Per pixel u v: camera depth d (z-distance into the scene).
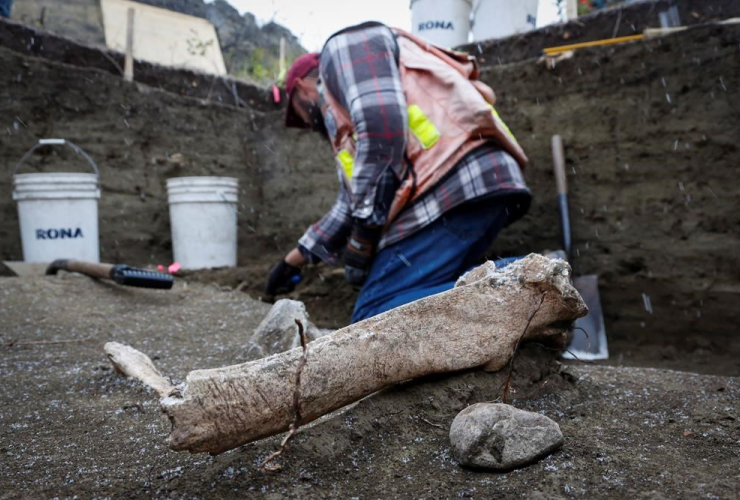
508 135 2.56
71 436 1.69
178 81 5.89
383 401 1.59
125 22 7.18
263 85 6.70
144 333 3.20
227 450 1.35
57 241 4.24
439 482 1.31
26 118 4.84
